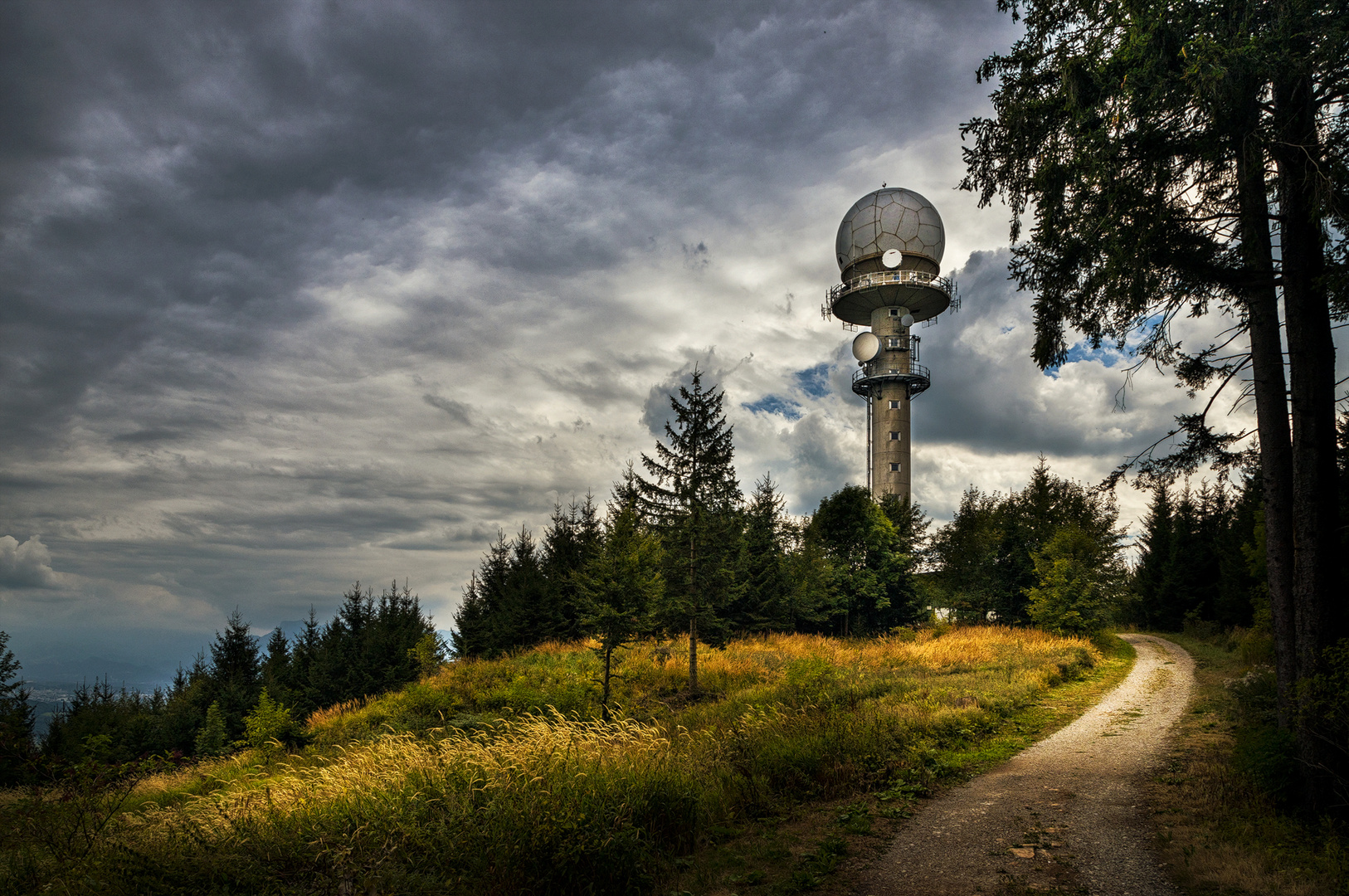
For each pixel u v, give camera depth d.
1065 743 12.68
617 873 6.08
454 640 42.88
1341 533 8.35
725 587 24.55
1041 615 31.50
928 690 16.89
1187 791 8.98
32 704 27.19
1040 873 6.45
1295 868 6.23
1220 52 6.89
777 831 8.02
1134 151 8.14
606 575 21.53
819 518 40.84
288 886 5.35
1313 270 8.45
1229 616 37.34
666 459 23.81
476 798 6.90
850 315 60.28
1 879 5.32
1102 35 8.37
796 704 15.56
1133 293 8.34
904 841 7.51
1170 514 49.78
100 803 6.35
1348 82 7.26
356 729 22.09
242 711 33.78
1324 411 8.41
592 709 19.61
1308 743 7.92
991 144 10.20
